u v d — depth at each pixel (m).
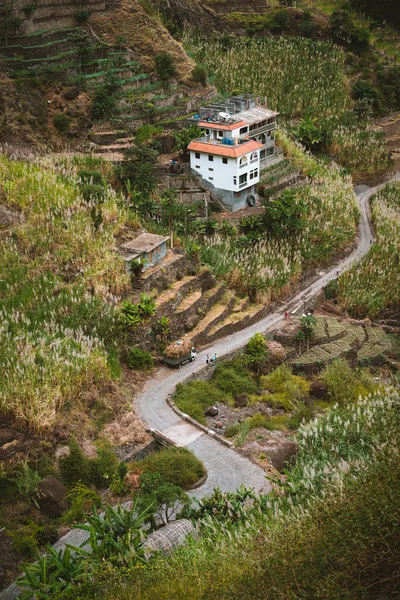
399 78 101.81
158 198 62.47
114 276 48.78
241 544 26.70
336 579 22.33
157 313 48.72
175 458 37.00
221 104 71.44
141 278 49.91
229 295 55.84
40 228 49.81
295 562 23.42
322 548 23.31
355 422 36.94
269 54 98.06
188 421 41.72
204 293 54.44
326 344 53.84
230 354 49.53
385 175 87.25
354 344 54.50
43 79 67.88
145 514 31.77
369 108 93.62
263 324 55.09
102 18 77.12
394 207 79.44
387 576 22.33
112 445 38.62
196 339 50.38
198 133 68.31
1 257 46.47
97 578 26.48
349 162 86.94
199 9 102.44
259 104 81.94
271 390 48.28
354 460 32.22
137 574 26.12
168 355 47.12
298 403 46.22
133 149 61.94
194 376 46.44
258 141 71.88
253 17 105.75
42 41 71.19
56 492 34.69
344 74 98.00
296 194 70.62
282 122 88.75
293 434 42.03
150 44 77.06
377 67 102.38
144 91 72.56
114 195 56.12
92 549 28.91
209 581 24.41
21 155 61.06
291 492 31.17
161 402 43.44
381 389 48.34
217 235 61.00
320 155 86.25
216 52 96.31
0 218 50.12
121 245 51.47
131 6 78.81
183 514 32.59
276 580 23.06
